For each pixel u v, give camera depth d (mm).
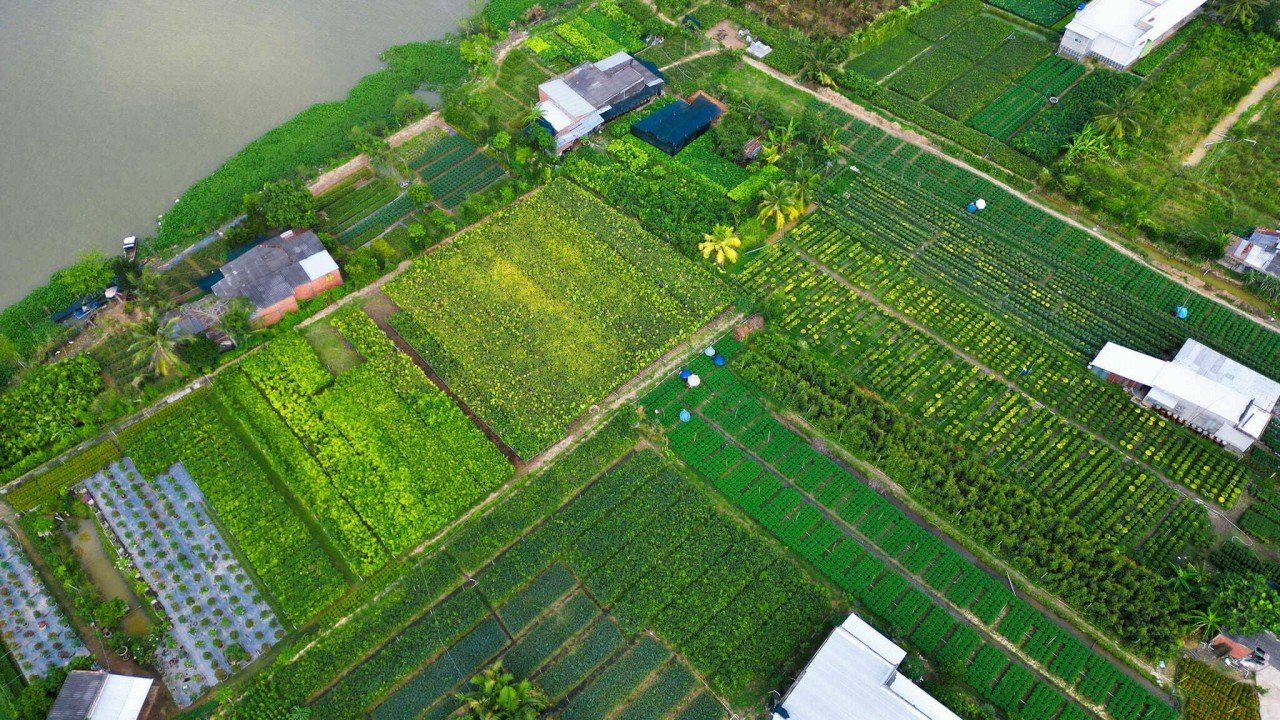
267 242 103625
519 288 102875
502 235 108875
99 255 101438
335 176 116062
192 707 72562
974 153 117875
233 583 79688
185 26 141375
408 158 119000
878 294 102125
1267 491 84500
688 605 77938
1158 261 105188
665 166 117188
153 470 86312
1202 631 74812
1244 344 96312
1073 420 90875
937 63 130625
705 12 140375
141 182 116625
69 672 72188
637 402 92312
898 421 87875
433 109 126375
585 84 121875
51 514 83312
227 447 88438
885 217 110625
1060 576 77875
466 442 88688
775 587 78875
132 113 126188
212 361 94062
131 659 75188
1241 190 110562
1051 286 102625
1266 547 81062
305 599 78000
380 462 87000
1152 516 82938
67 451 88125
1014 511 82062
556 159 117438
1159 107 119688
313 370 94188
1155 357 94750
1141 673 73938
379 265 105125
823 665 70750
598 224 110188
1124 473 85938
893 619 76812
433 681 73688
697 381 93125
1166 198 110500
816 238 108500
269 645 75812
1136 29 125875
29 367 94188
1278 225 106125
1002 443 88688
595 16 141250
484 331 98562
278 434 89125
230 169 116938
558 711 72188
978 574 79562
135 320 99000
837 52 125312
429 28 141625
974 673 73562
